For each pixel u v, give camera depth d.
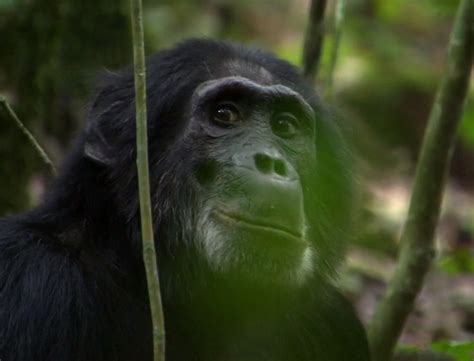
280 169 10.46
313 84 12.88
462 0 12.62
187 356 10.98
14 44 16.91
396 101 25.73
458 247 20.12
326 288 11.58
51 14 17.05
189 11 24.80
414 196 12.92
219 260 10.37
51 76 17.17
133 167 11.03
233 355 11.13
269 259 10.27
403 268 12.95
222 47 11.58
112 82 11.71
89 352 10.46
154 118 11.13
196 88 11.13
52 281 10.58
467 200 23.78
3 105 12.28
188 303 10.91
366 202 20.48
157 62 11.52
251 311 10.98
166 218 10.86
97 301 10.69
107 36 17.58
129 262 11.04
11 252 10.80
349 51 25.95
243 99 10.93
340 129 12.08
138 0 9.52
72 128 17.31
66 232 11.17
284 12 28.31
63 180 11.42
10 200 16.14
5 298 10.54
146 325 10.88
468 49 12.62
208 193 10.62
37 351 10.32
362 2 27.61
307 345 11.54
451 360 12.84
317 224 11.28
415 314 16.30
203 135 10.84
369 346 12.93
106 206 11.16
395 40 26.83
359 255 18.70
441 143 12.75
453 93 12.66
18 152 16.22
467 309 16.52
